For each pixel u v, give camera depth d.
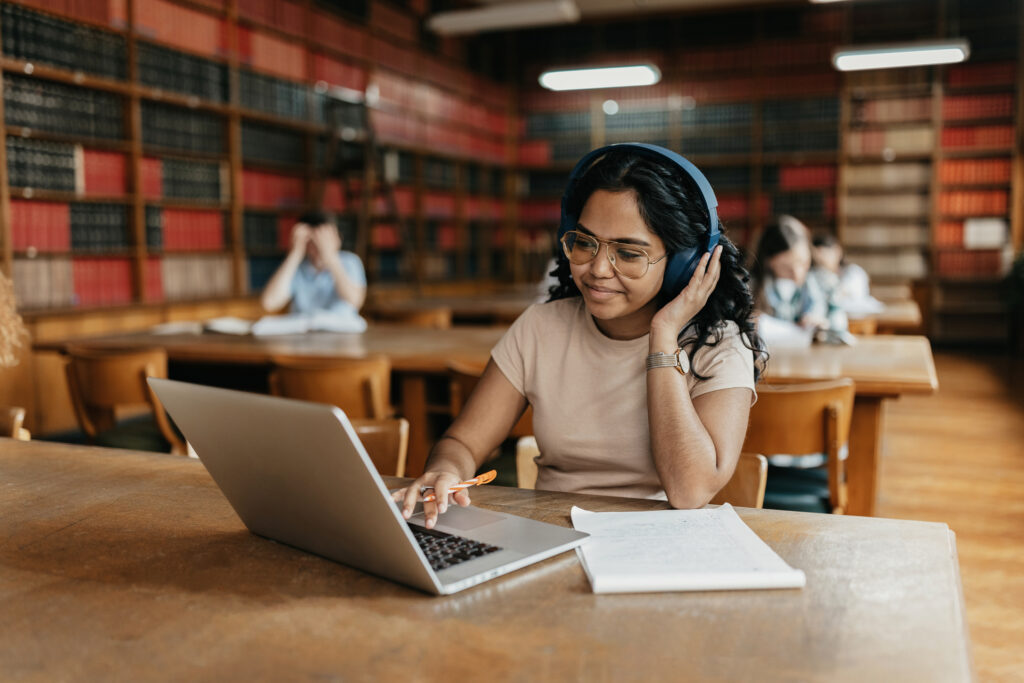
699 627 0.83
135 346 3.46
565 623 0.84
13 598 0.91
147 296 5.76
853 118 9.29
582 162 1.39
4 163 4.73
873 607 0.87
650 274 1.32
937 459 4.40
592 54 10.14
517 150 10.66
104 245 5.47
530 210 10.75
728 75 9.62
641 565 0.96
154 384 1.06
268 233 6.92
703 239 1.34
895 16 9.04
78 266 5.30
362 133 7.78
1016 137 8.87
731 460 1.29
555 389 1.48
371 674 0.74
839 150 9.27
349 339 3.70
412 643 0.80
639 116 10.03
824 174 9.41
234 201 6.46
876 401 2.53
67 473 1.41
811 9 9.29
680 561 0.97
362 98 7.62
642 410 1.42
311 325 3.99
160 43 5.66
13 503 1.25
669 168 1.32
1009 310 8.92
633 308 1.35
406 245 8.17
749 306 1.43
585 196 1.34
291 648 0.79
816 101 9.33
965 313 9.23
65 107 5.13
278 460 0.95
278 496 1.00
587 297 1.36
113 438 3.12
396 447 1.77
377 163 7.78
